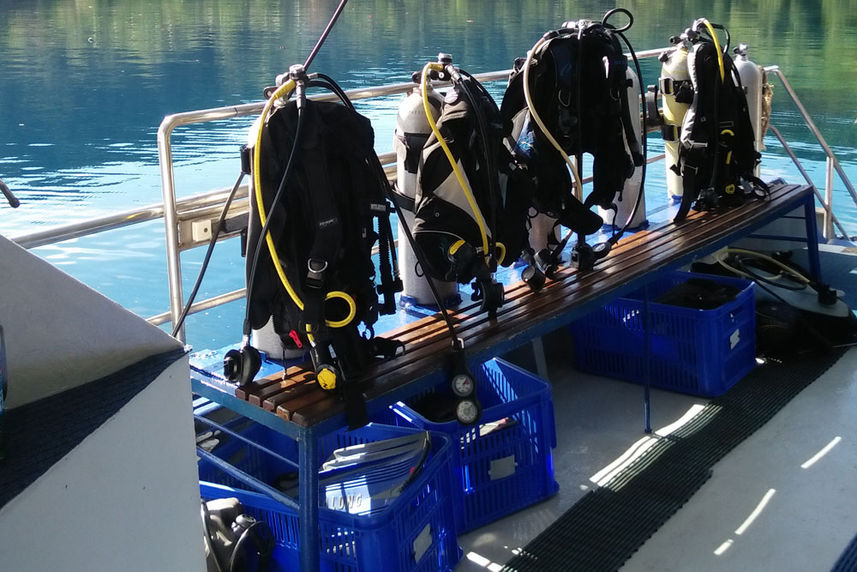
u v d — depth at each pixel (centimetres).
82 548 120
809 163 951
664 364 360
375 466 238
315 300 210
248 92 1464
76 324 132
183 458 138
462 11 2525
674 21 2186
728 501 281
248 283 215
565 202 298
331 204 209
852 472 296
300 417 206
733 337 359
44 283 128
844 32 2027
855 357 383
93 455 120
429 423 259
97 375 137
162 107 1361
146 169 995
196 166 992
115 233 716
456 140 250
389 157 328
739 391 357
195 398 280
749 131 383
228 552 217
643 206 378
